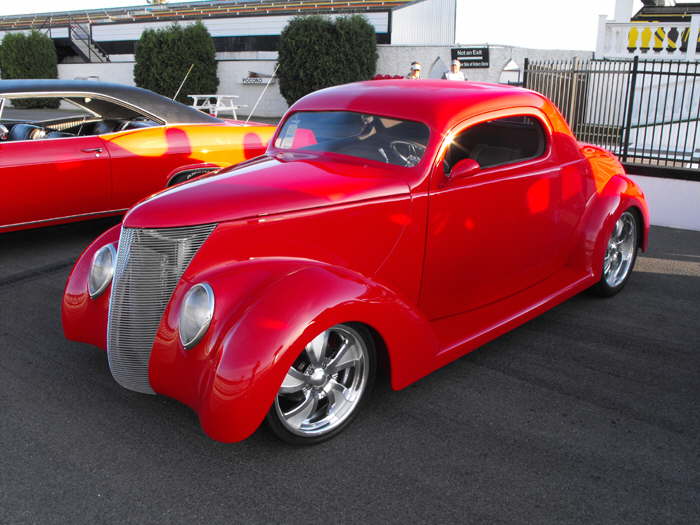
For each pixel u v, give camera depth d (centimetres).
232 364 263
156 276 299
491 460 296
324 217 316
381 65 2183
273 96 2344
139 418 327
